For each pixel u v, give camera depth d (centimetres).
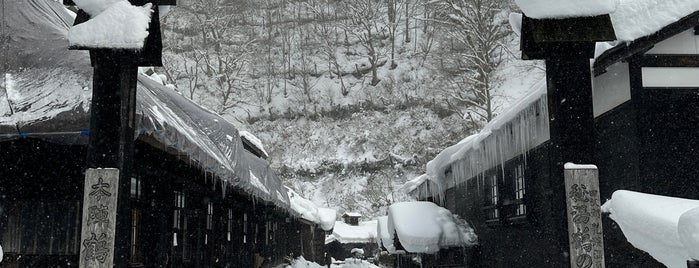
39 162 648
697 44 722
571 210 486
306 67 5997
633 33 665
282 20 6594
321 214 3366
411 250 1364
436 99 5031
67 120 543
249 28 6512
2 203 635
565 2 512
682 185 686
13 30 607
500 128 1021
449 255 1396
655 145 695
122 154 492
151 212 751
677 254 466
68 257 628
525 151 982
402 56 5819
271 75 5953
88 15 526
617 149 758
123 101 499
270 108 5569
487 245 1305
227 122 889
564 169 498
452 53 4531
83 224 471
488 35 3172
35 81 575
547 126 888
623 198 575
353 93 5628
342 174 5009
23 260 625
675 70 715
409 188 1950
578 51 521
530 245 1030
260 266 1734
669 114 704
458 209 1555
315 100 5622
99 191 476
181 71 5659
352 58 6031
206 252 1095
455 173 1398
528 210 1009
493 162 1110
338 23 6400
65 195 641
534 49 527
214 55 5844
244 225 1561
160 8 561
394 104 5350
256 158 1307
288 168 5094
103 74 505
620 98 746
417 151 4859
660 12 679
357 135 5222
